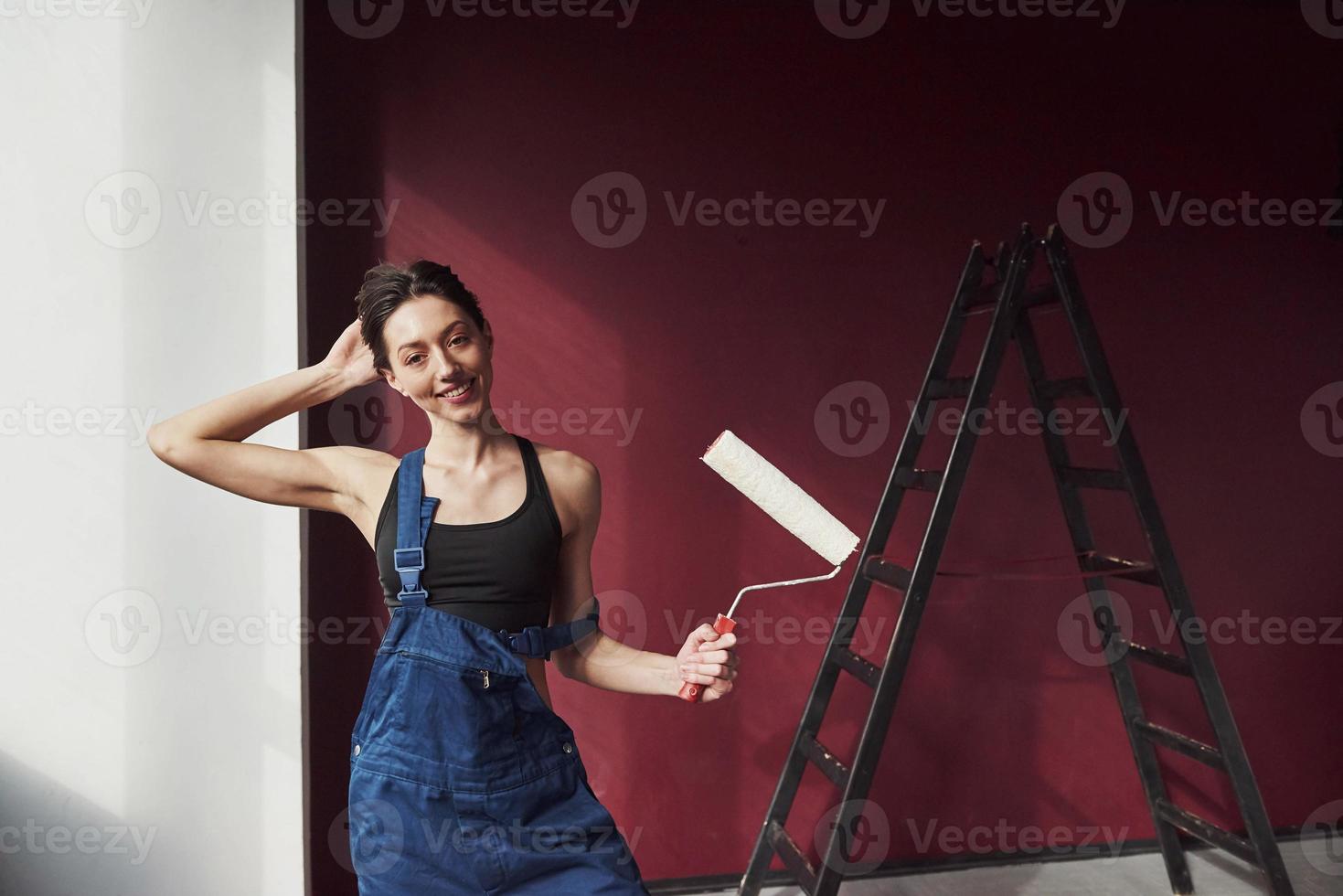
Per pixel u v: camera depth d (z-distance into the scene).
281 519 2.04
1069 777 2.81
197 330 1.99
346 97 2.43
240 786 2.03
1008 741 2.79
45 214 1.94
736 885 2.64
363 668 2.47
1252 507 2.89
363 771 1.30
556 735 1.35
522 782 1.30
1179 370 2.85
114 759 1.98
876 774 2.73
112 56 1.96
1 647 1.94
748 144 2.63
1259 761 2.91
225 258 2.00
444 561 1.32
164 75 1.98
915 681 2.75
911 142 2.71
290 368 2.02
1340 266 2.92
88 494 1.96
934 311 2.73
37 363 1.94
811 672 2.69
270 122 2.02
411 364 1.30
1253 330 2.90
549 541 1.38
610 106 2.56
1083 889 2.62
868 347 2.70
